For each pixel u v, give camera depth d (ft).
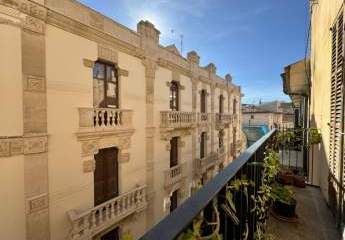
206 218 4.79
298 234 11.67
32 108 21.08
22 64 20.30
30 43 20.84
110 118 30.40
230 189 6.08
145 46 35.42
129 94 32.76
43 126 21.95
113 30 29.45
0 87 19.06
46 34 22.20
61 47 23.50
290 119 144.05
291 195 13.62
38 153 21.58
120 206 30.30
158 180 39.47
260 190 11.46
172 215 3.55
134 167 33.83
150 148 37.17
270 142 16.10
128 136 32.45
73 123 24.85
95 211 25.98
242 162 7.00
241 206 7.48
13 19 19.58
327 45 18.58
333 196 14.10
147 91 36.40
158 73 39.37
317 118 23.65
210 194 4.45
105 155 30.17
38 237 21.58
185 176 47.70
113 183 31.27
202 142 58.34
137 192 33.06
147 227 36.42
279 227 12.39
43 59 21.91
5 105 19.36
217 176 5.62
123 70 31.53
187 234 3.67
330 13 17.56
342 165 12.64
